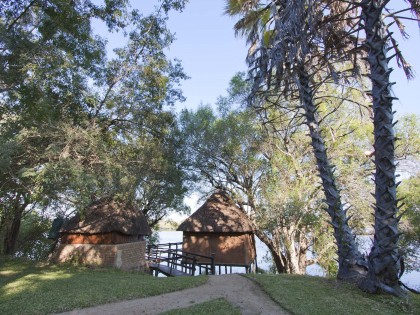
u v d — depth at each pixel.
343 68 10.23
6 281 8.91
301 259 19.88
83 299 6.71
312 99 8.52
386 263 6.23
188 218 20.56
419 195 15.71
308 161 18.03
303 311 5.50
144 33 15.97
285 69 8.13
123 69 15.70
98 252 13.42
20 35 10.41
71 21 12.88
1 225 16.88
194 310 5.96
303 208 15.86
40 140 11.38
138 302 6.77
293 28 7.12
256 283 8.10
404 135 17.08
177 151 19.14
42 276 9.84
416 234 15.38
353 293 6.50
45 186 10.81
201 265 17.59
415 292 6.56
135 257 14.52
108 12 15.02
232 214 20.12
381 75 6.57
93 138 12.04
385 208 6.31
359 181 16.25
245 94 18.53
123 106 15.91
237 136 19.09
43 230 20.56
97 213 14.43
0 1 11.45
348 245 7.58
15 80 10.34
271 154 18.56
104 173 12.24
